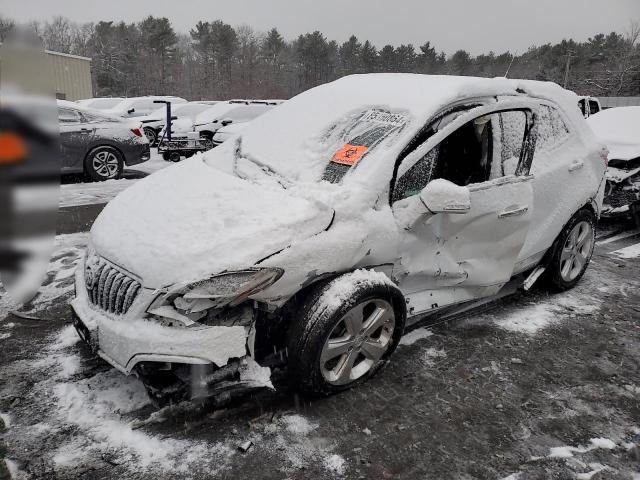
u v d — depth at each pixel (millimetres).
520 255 4074
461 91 3479
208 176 3428
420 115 3293
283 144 3631
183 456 2543
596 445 2732
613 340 3875
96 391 3021
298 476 2453
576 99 4703
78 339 3617
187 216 2910
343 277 2918
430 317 4070
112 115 10016
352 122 3521
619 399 3146
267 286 2623
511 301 4516
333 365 3031
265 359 3070
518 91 3998
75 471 2428
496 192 3449
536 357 3590
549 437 2779
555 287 4668
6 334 3672
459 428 2822
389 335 3172
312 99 4023
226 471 2465
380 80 3932
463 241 3465
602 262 5699
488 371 3387
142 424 2750
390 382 3213
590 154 4582
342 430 2766
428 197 2977
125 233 2924
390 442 2693
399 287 3312
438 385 3205
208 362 2533
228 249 2617
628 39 51469
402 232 3115
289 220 2775
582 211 4602
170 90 54656
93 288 2867
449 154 3631
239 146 3879
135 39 55250
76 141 9438
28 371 3215
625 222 7527
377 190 3057
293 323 2865
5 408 2855
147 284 2590
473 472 2514
